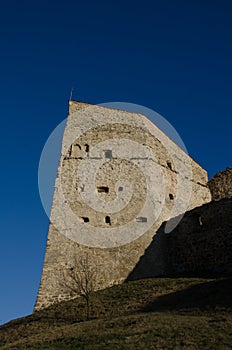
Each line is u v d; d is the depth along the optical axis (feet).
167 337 40.65
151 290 62.54
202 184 102.01
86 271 70.23
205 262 71.87
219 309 47.26
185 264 74.38
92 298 63.67
